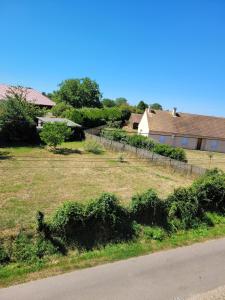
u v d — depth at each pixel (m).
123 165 29.31
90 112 57.78
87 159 30.83
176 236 13.28
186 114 53.72
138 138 37.50
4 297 8.48
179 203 14.20
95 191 19.81
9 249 10.41
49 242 10.95
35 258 10.41
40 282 9.30
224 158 42.78
